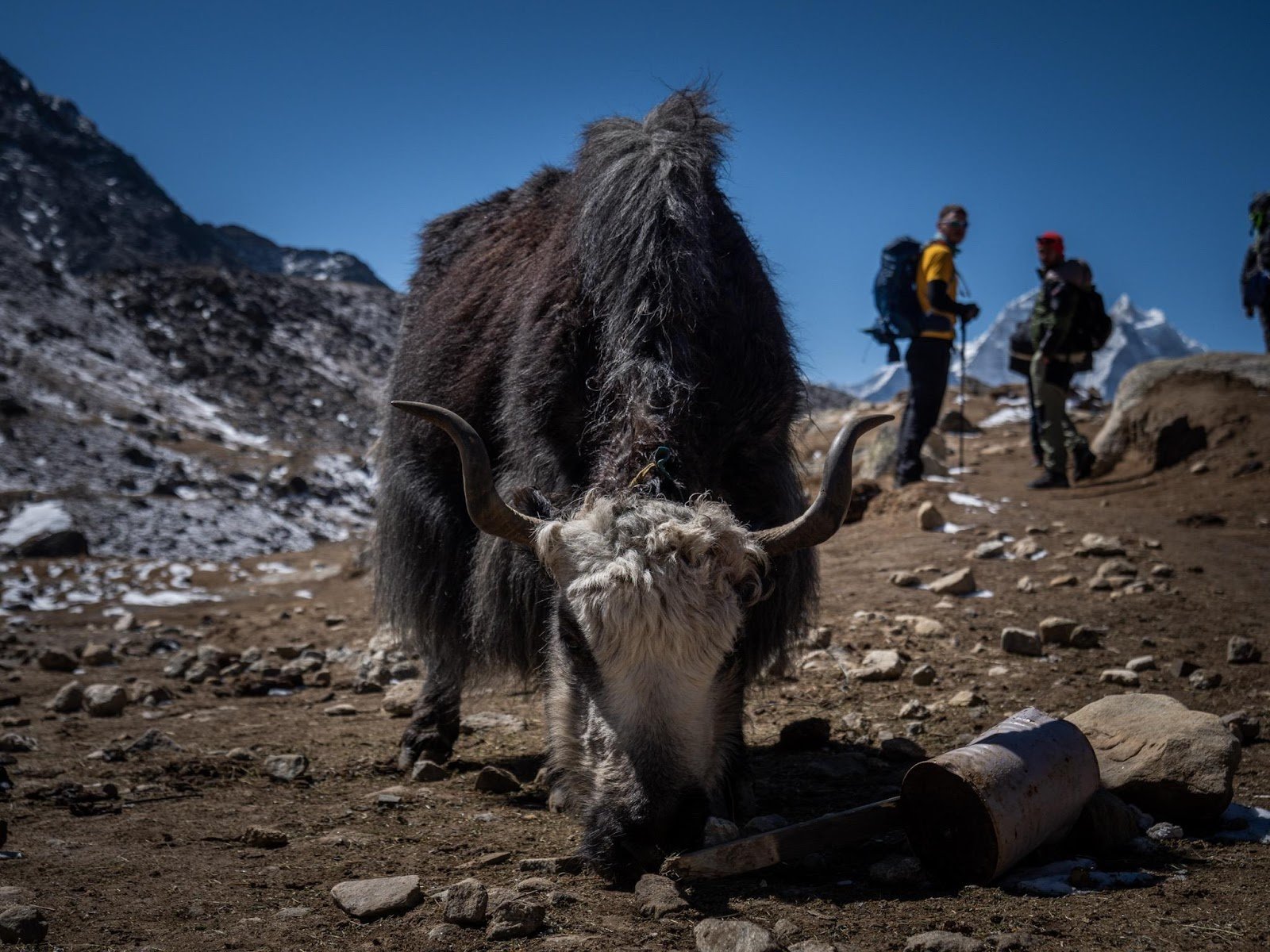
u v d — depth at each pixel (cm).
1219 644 570
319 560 1318
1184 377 1098
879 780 399
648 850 275
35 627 941
